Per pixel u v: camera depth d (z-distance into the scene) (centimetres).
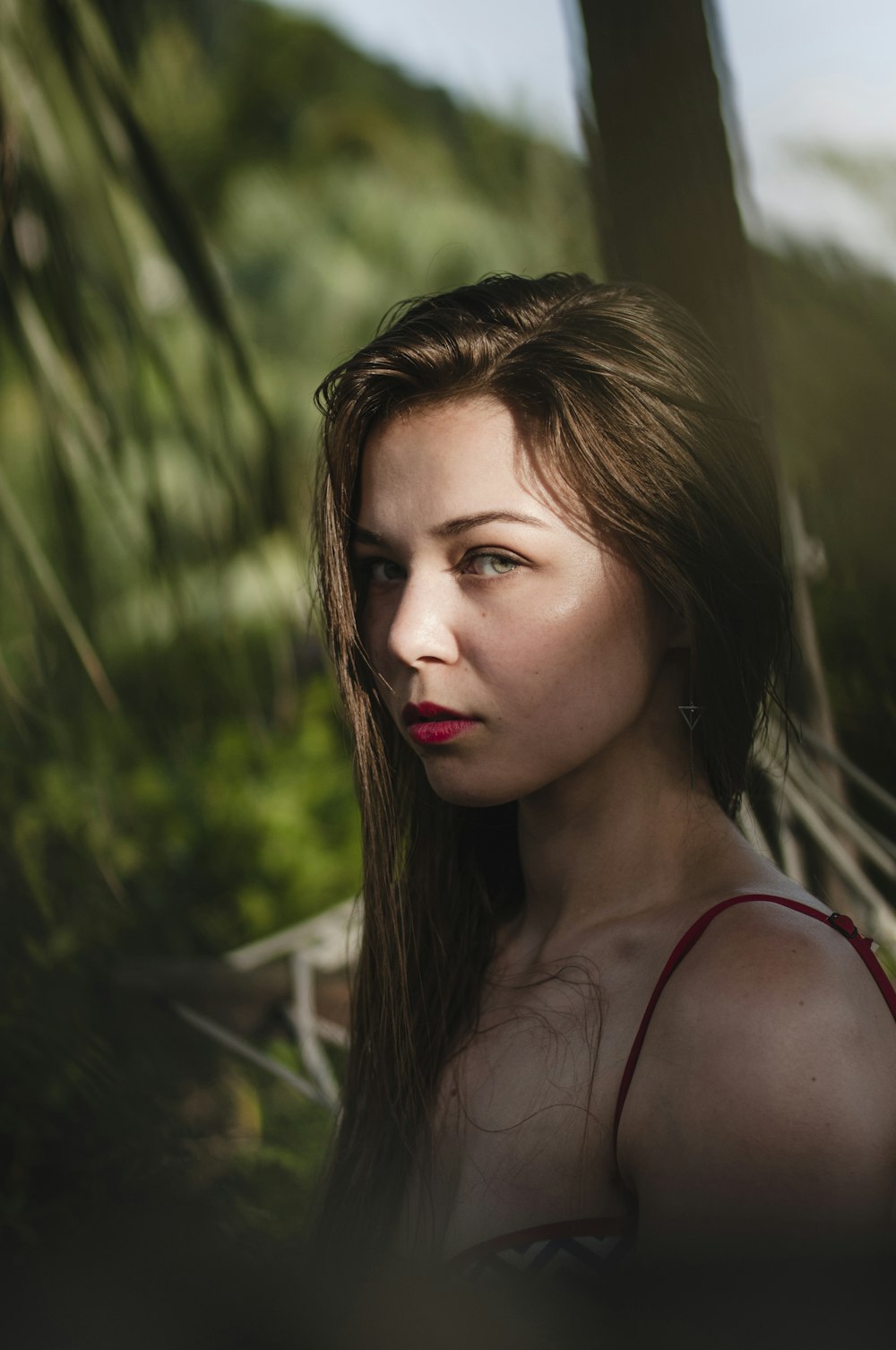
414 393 94
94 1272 95
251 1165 182
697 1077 80
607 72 156
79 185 190
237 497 211
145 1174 150
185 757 325
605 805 99
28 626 213
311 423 598
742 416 99
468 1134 101
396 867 114
